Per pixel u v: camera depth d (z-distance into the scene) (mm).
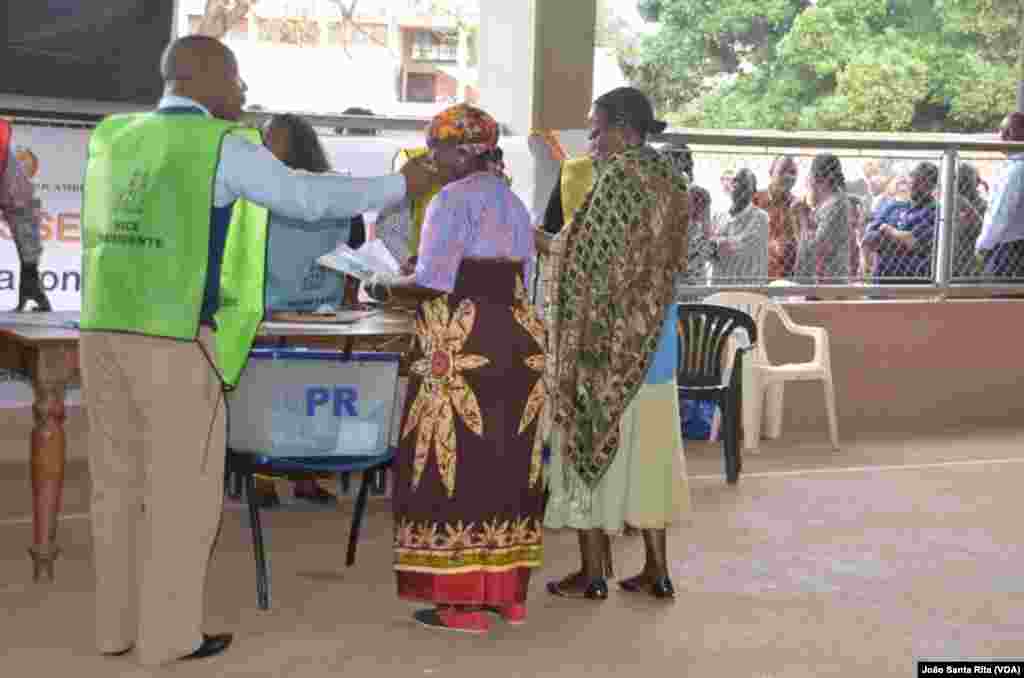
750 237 9250
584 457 5266
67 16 7684
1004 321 10078
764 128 22453
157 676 4457
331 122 8500
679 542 6387
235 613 5145
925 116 22734
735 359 7664
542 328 4938
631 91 5273
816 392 9547
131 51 7863
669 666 4707
